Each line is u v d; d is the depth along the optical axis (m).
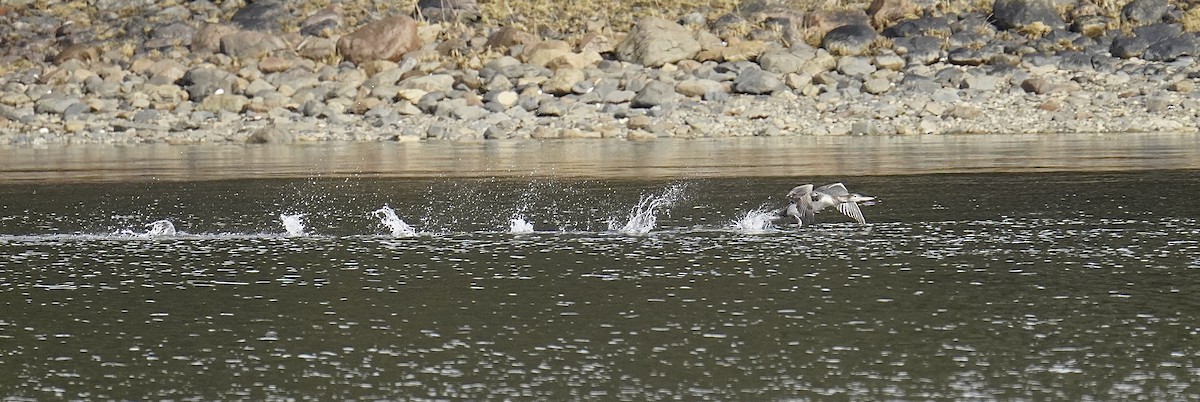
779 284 37.78
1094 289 36.47
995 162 76.44
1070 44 129.88
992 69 123.00
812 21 141.25
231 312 34.62
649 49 126.81
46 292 37.66
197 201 62.06
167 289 38.00
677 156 84.81
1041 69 122.50
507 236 48.78
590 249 45.06
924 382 27.12
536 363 28.98
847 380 27.34
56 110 117.88
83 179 74.19
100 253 45.16
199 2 159.50
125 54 141.88
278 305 35.50
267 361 29.44
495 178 71.81
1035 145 89.12
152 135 109.38
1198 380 26.95
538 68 124.88
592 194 63.06
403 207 58.62
